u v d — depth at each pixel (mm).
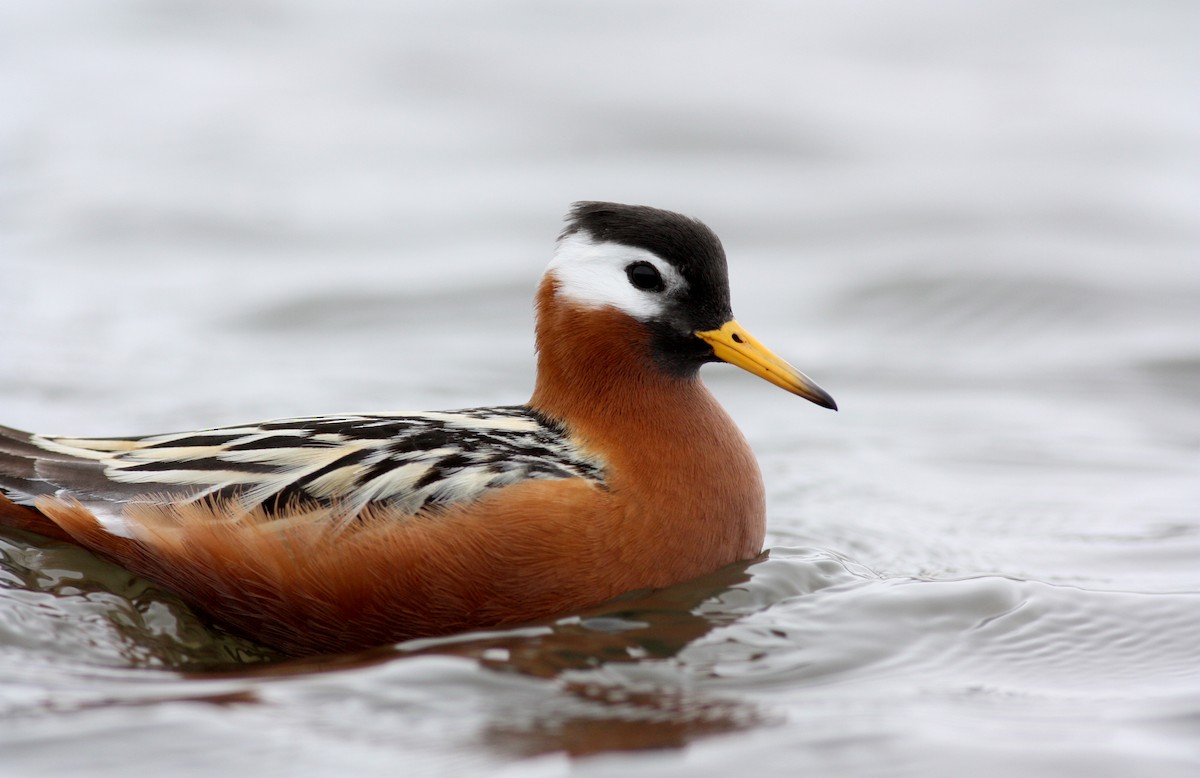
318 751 7281
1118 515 12320
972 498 12781
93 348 15836
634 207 9984
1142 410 15523
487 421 9648
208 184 22312
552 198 22328
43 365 15078
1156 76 28234
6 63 27719
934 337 18000
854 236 21297
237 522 8992
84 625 8820
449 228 21062
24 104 25469
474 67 28328
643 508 9258
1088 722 7898
